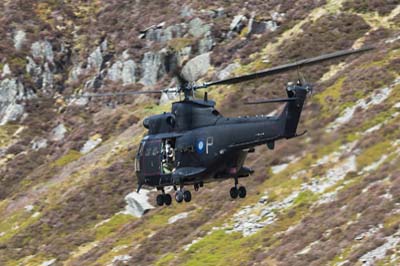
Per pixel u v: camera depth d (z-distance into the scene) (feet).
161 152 473.67
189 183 464.24
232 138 447.83
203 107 465.47
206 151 454.81
